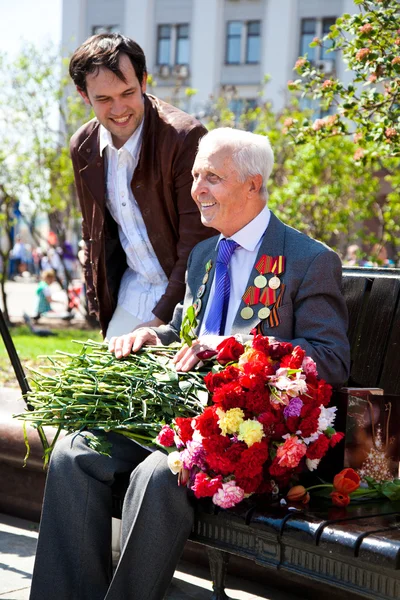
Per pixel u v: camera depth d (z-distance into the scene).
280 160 12.91
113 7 34.72
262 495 2.58
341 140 10.93
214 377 2.59
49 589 2.73
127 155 3.70
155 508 2.58
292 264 2.91
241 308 2.94
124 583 2.59
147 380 2.80
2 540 3.80
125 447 2.89
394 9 4.05
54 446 2.91
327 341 2.81
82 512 2.75
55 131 14.95
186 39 34.06
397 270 3.37
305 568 2.35
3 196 14.92
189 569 3.58
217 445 2.49
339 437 2.61
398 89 4.16
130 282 3.96
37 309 15.52
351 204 11.90
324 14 32.06
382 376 3.26
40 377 3.04
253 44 33.19
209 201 2.98
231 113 15.94
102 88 3.49
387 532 2.25
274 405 2.54
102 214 3.83
